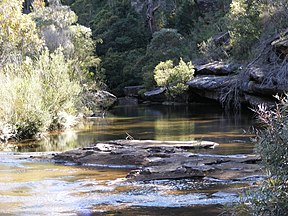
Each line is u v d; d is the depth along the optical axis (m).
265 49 20.25
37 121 14.51
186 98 26.45
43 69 17.44
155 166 8.14
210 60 25.98
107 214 5.68
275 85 17.98
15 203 6.27
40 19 25.22
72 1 46.09
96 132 15.13
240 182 7.17
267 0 21.52
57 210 5.91
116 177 8.00
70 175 8.21
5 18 16.58
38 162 9.61
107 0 43.19
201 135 13.27
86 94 22.84
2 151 11.62
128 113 21.94
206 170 7.72
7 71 16.39
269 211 4.46
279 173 4.38
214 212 5.61
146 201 6.24
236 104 20.89
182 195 6.50
